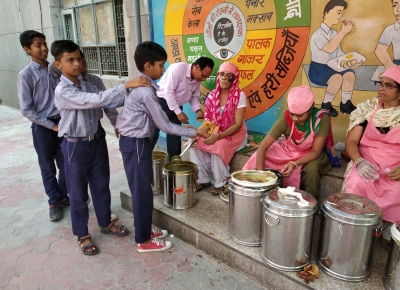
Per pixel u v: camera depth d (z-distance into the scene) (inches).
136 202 98.6
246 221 91.9
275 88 134.6
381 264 85.1
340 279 79.2
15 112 355.9
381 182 88.0
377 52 107.1
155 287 88.3
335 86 118.5
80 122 95.7
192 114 169.3
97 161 104.1
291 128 103.4
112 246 108.3
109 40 233.6
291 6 122.3
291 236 79.4
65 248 107.4
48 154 124.0
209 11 148.3
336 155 119.7
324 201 81.5
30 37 113.7
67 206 136.8
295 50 125.3
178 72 134.7
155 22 173.8
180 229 109.1
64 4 265.4
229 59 146.9
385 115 89.2
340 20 112.2
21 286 89.4
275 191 87.4
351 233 74.7
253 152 126.0
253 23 134.8
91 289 87.9
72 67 91.2
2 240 112.6
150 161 98.7
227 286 88.0
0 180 168.2
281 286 82.8
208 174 134.5
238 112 123.2
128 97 93.6
